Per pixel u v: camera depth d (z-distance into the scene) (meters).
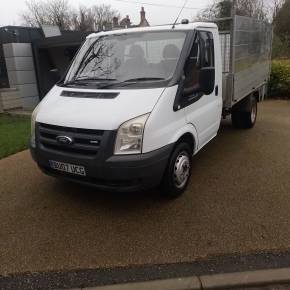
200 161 5.99
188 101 4.54
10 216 4.33
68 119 3.95
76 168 3.96
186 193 4.78
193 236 3.81
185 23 5.01
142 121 3.79
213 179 5.23
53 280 3.23
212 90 4.81
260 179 5.20
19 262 3.47
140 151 3.81
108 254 3.56
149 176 3.89
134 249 3.63
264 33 8.20
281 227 3.93
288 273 3.21
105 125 3.74
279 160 5.96
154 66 4.52
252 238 3.74
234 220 4.10
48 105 4.37
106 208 4.45
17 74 14.60
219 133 7.80
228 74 6.01
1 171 5.84
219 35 6.11
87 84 4.61
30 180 5.40
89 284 3.16
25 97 15.03
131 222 4.12
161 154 3.96
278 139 7.24
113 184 3.92
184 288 3.09
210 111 5.28
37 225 4.11
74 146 3.91
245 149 6.60
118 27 6.32
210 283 3.12
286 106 11.69
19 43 14.51
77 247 3.68
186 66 4.46
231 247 3.61
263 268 3.29
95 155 3.80
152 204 4.51
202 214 4.25
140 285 3.12
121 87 4.28
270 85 13.30
